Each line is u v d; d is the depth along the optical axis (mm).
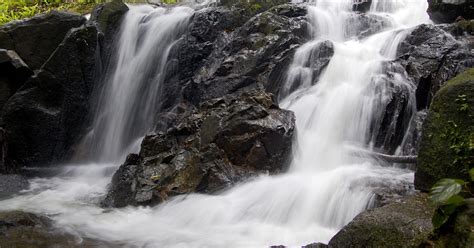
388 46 7934
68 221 5512
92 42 8719
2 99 8375
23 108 8305
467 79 4297
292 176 5941
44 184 7531
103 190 7113
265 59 7711
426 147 4484
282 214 5238
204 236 4992
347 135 6742
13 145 8336
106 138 8984
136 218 5574
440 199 3018
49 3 11719
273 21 8266
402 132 6645
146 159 6410
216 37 8875
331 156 6480
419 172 4543
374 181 5281
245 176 5824
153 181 6027
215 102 6863
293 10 8906
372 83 6934
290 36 8008
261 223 5203
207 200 5574
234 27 9023
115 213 5812
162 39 9141
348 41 8508
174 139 6633
